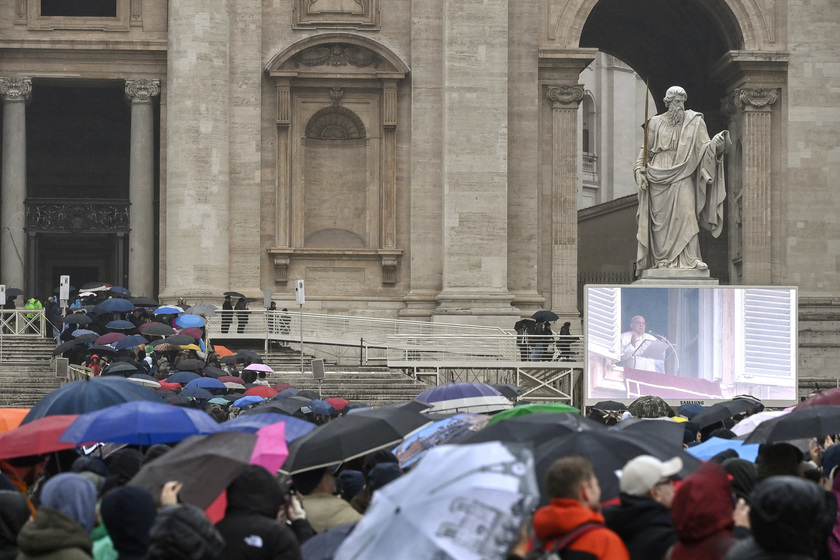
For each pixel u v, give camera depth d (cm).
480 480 999
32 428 1664
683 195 5762
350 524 1315
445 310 6438
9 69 6625
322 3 6606
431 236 6600
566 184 6669
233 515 1249
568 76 6694
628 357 5091
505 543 977
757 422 2103
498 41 6494
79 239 7900
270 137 6581
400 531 997
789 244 6662
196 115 6391
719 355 5097
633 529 1188
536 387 5534
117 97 7788
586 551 1076
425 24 6612
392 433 1755
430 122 6606
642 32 7875
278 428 1636
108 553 1249
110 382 1836
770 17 6750
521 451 1021
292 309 6550
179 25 6425
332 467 1891
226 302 6184
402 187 6644
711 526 1088
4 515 1263
